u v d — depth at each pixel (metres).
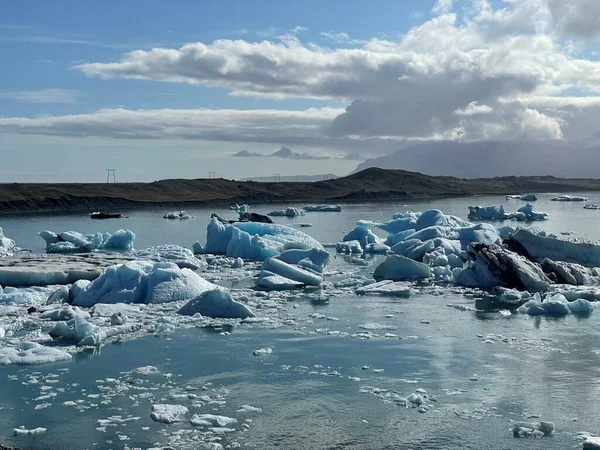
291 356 16.94
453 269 29.09
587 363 16.22
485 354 17.05
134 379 15.19
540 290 25.72
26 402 13.75
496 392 14.31
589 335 18.86
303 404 13.69
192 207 101.38
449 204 108.19
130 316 21.08
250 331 19.50
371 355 17.02
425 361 16.48
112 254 37.25
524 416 13.02
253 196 122.25
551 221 65.94
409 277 29.28
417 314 21.80
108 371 15.77
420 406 13.53
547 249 30.39
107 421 12.70
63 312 21.03
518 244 30.86
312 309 22.64
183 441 11.89
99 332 18.36
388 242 42.56
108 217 75.25
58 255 36.94
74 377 15.33
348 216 76.94
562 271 27.33
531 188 186.12
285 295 25.22
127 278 24.20
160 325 19.50
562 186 195.50
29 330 19.67
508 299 24.05
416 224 45.28
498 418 12.94
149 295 23.50
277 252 36.50
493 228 37.81
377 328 19.81
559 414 13.11
